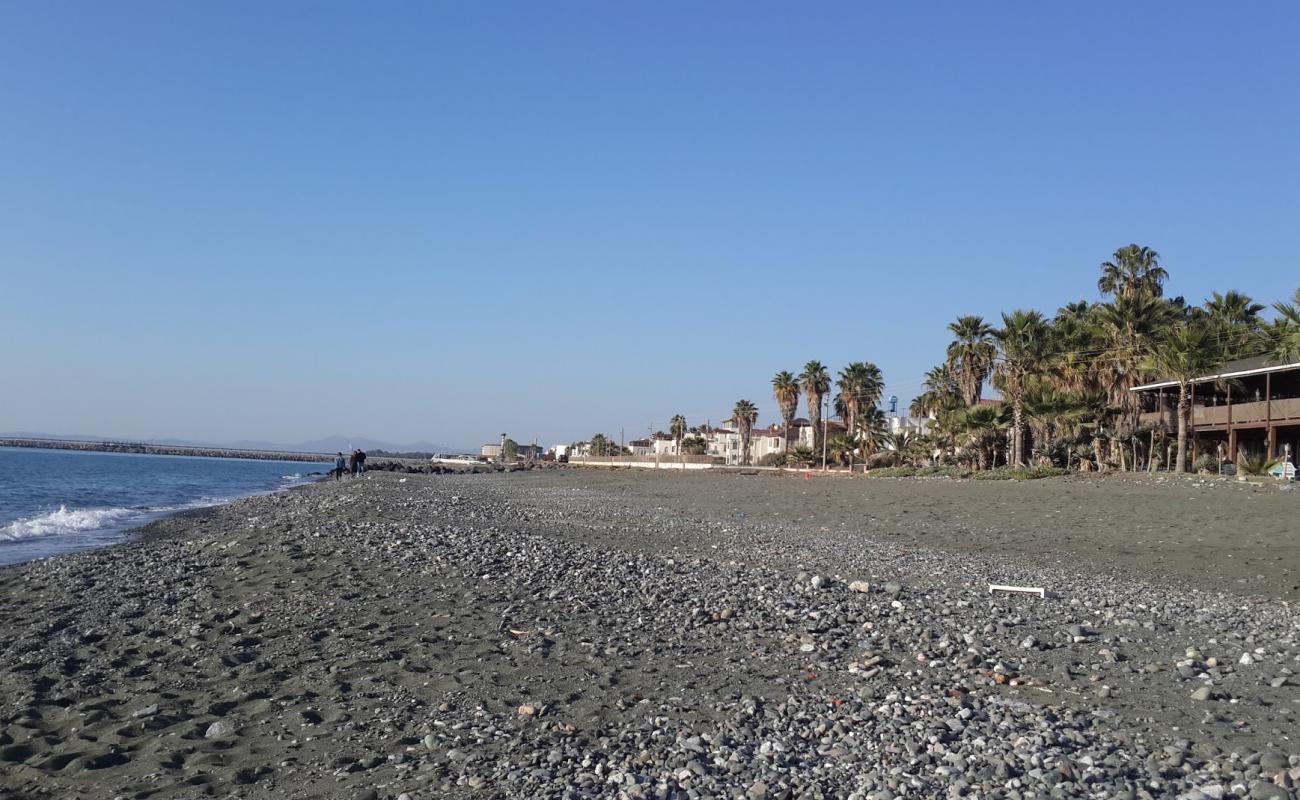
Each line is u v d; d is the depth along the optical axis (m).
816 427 103.31
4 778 7.68
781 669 11.08
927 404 83.69
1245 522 29.11
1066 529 30.25
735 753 7.99
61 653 11.78
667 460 125.88
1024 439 65.44
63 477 82.81
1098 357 54.34
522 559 19.81
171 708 9.54
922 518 35.41
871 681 10.55
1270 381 46.97
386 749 8.26
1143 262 70.94
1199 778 7.41
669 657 11.59
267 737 8.62
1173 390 54.69
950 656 11.81
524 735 8.59
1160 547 25.73
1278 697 10.04
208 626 13.16
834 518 36.69
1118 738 8.52
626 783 7.35
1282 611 16.27
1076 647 12.53
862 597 16.39
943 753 8.02
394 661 11.23
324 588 15.83
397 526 28.20
